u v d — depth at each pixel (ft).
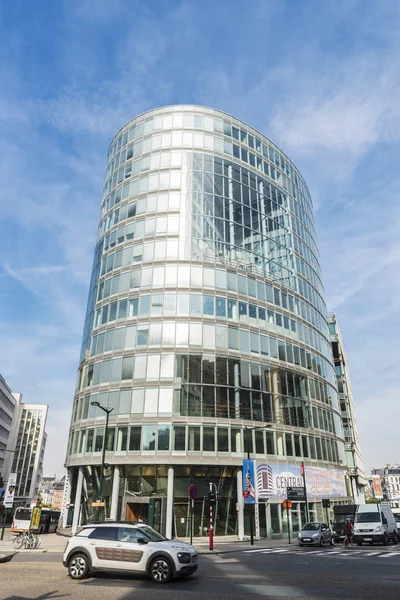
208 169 151.64
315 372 153.79
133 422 114.83
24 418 471.62
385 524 99.45
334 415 160.66
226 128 162.81
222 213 147.23
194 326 126.52
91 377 129.49
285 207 171.63
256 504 112.78
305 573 46.52
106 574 43.09
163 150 153.28
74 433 127.65
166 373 119.65
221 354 125.49
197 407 116.98
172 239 137.69
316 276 181.78
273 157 175.83
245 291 139.54
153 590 34.50
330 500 137.59
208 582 39.65
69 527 127.95
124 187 154.61
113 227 150.71
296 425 134.21
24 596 31.45
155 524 106.32
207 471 112.78
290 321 149.79
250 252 147.84
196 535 106.93
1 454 344.49
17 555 64.23
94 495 115.96
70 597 31.22
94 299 145.07
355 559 62.90
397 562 58.44
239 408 121.60
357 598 31.81
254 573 46.44
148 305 129.39
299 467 128.47
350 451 210.18
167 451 110.63
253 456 117.91
